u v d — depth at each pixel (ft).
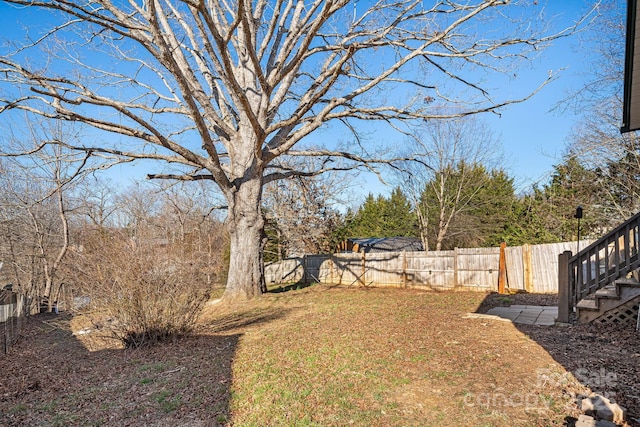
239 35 40.78
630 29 12.66
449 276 42.70
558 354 15.53
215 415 12.06
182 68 37.47
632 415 9.93
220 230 63.31
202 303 24.66
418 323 22.82
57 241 65.41
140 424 11.93
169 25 37.58
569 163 52.47
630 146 42.96
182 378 16.05
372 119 39.27
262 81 32.40
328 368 15.37
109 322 22.53
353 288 46.73
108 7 30.76
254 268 39.11
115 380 16.80
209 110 38.37
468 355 15.88
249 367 16.49
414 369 14.57
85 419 12.79
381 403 11.89
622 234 20.85
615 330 18.94
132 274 22.33
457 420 10.55
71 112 29.68
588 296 22.88
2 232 61.87
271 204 75.82
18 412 14.02
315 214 75.61
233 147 40.75
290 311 30.96
